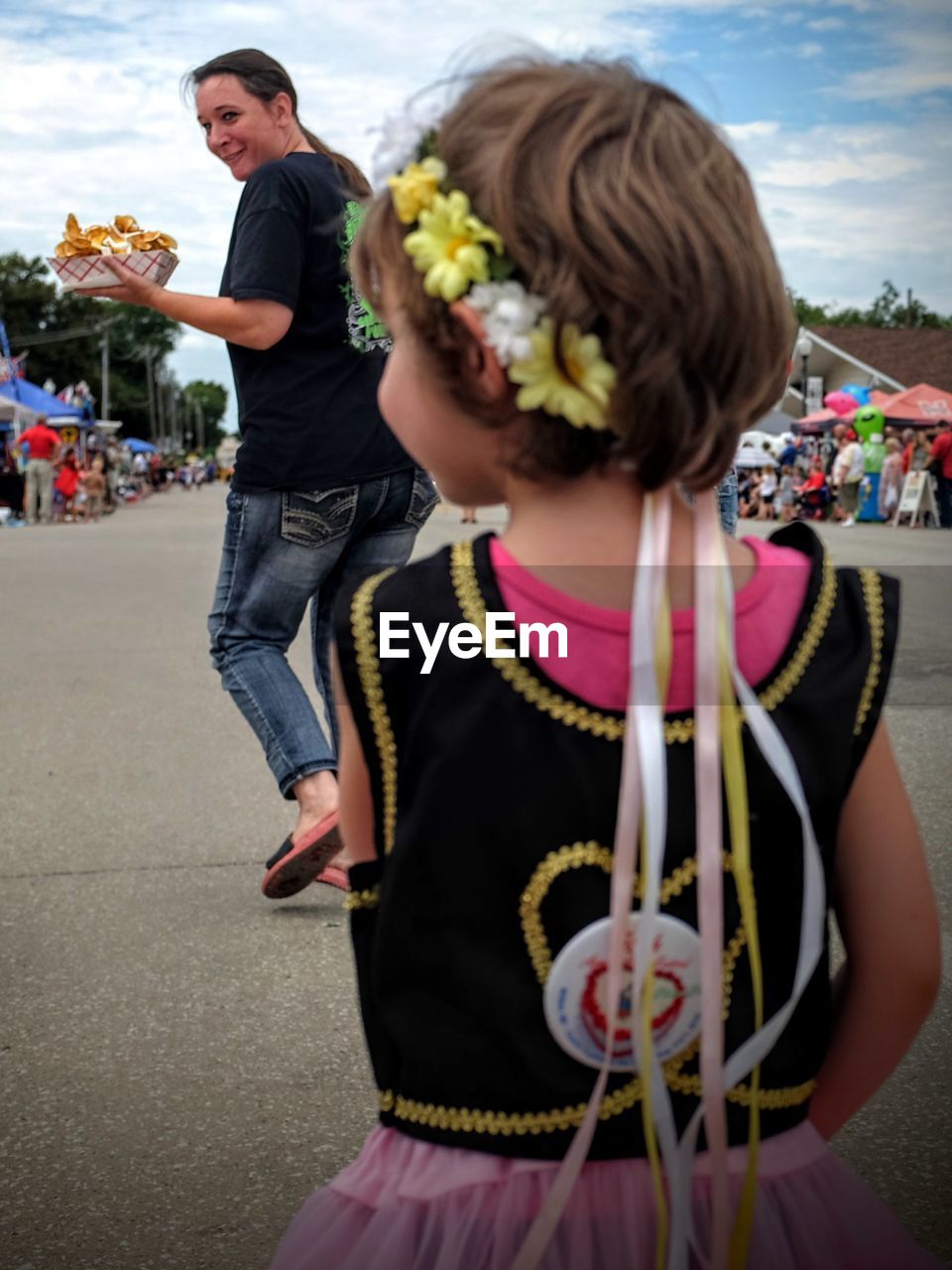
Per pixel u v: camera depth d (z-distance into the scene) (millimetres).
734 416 944
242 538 3150
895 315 83812
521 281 926
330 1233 1057
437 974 1011
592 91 952
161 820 4008
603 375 908
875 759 1070
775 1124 1059
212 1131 2242
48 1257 1918
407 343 996
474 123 950
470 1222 995
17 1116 2285
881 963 1091
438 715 1008
